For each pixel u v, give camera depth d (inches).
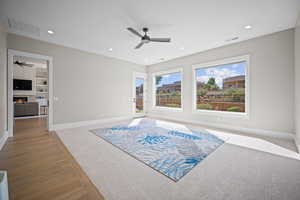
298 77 101.5
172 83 225.5
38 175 67.1
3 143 106.7
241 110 151.7
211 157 86.6
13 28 117.6
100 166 75.9
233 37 135.0
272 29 119.2
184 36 132.7
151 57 206.1
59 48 156.2
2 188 36.9
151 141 115.6
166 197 53.0
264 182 61.8
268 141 115.5
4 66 114.9
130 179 64.4
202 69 184.7
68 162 80.1
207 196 53.4
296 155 89.4
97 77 189.8
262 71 132.0
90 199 51.9
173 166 76.0
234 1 84.0
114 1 84.3
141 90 253.6
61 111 158.4
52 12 95.0
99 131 146.7
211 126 170.6
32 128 159.6
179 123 190.2
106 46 161.0
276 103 125.4
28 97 273.7
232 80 158.4
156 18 102.6
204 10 92.7
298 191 55.9
